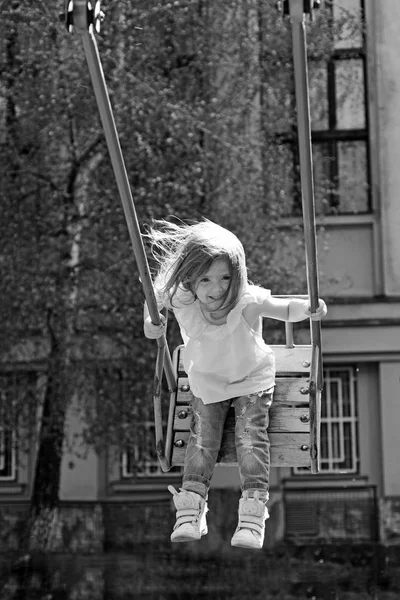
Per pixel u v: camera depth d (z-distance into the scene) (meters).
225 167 19.16
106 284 18.62
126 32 18.64
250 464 5.51
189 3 18.92
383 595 17.92
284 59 20.38
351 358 22.77
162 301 5.63
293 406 5.84
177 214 18.16
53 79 18.67
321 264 22.86
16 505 22.94
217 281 5.45
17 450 21.62
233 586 18.62
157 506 21.98
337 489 22.27
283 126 21.22
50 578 19.19
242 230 18.83
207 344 5.62
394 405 22.59
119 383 19.33
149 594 18.14
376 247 23.00
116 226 18.70
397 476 22.38
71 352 19.16
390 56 23.31
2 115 19.33
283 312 5.55
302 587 18.59
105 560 20.30
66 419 21.23
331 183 22.22
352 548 20.84
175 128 18.27
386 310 22.77
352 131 23.41
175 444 5.96
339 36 20.84
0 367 19.36
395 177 23.19
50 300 18.62
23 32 18.56
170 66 19.77
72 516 21.78
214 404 5.68
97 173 19.34
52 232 19.09
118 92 18.25
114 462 22.19
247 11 19.81
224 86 20.45
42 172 19.56
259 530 5.37
